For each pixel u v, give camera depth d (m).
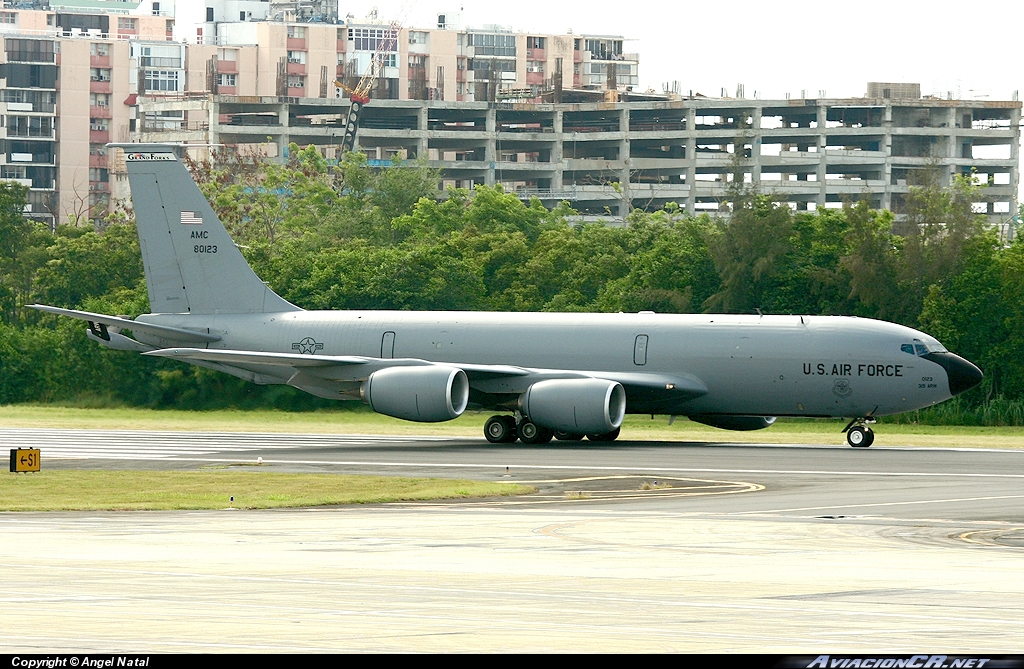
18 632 55.91
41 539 93.56
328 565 79.88
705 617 61.28
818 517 112.06
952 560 83.88
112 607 63.06
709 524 105.56
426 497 130.38
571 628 57.91
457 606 64.19
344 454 188.88
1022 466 169.38
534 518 110.31
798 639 55.34
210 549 87.94
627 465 170.75
